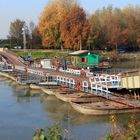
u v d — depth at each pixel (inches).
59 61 5241.1
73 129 1884.8
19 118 2185.0
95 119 2086.6
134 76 2519.7
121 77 2591.0
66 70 3784.5
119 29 6924.2
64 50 6574.8
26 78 3745.1
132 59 6496.1
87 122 2027.6
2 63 4975.4
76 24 6245.1
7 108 2485.2
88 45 6407.5
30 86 3307.1
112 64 5644.7
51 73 3644.2
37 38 7421.3
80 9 6314.0
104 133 1803.6
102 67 4877.0
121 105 2268.7
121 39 6889.8
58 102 2615.7
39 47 7313.0
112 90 2620.6
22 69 4365.2
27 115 2258.9
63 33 6304.1
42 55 6210.6
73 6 6481.3
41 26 6638.8
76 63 4832.7
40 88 3201.3
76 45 6264.8
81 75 3336.6
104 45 6820.9
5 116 2245.3
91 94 2586.1
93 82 2672.2
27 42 7554.1
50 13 6569.9
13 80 4013.3
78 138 1723.7
